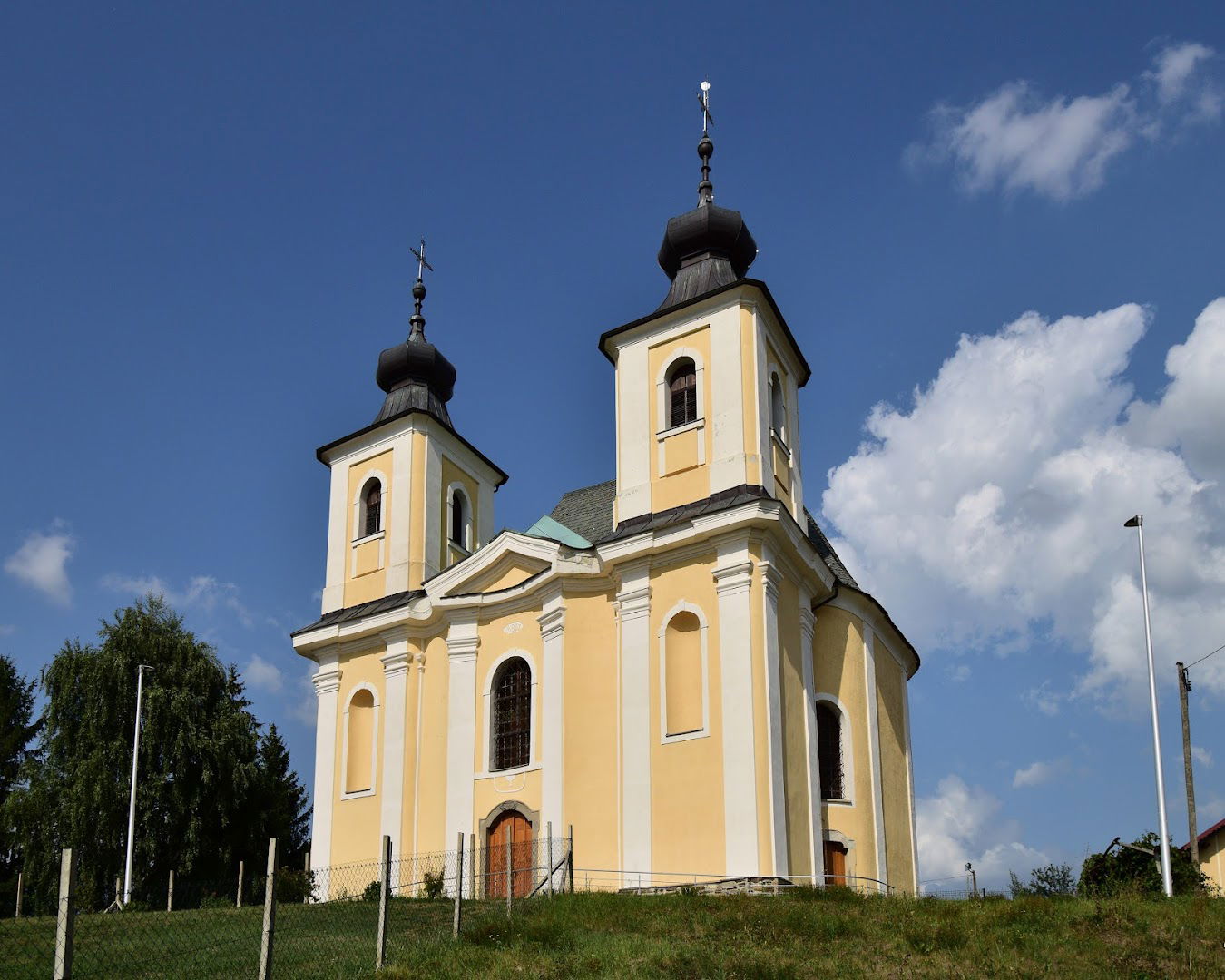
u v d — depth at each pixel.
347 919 21.27
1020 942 18.42
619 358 32.03
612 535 29.91
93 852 44.41
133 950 17.95
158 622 49.94
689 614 28.17
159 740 46.72
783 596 28.58
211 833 47.34
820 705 30.52
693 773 26.70
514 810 29.89
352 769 34.44
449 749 31.42
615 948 17.56
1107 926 19.77
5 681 56.97
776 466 30.66
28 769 47.56
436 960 16.70
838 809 29.62
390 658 33.97
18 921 21.41
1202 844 39.59
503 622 31.89
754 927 19.33
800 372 33.81
